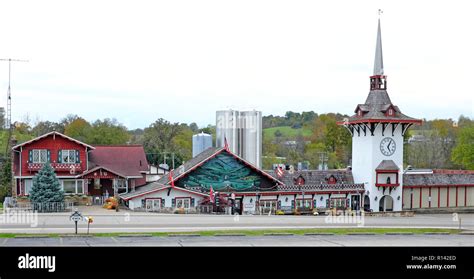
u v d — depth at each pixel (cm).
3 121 13325
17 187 7038
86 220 5041
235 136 8181
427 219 6425
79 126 13288
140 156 7656
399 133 7706
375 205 7538
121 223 5038
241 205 6894
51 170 6234
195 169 6762
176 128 12481
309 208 7100
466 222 6069
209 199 6594
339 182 7638
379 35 7956
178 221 5288
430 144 13500
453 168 12862
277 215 6369
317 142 14900
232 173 6906
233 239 4188
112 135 12025
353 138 7900
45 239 3984
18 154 7138
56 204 6106
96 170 6988
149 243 3912
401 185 7631
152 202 6519
